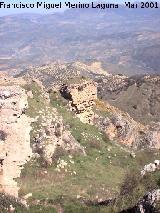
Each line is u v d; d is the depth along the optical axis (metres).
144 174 33.88
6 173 33.19
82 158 54.44
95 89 71.31
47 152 49.75
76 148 55.50
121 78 157.75
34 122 52.66
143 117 124.81
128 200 32.22
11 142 33.62
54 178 46.66
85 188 45.72
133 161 62.19
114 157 60.69
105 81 155.50
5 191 33.22
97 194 43.94
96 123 70.19
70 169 50.28
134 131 76.12
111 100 136.00
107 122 71.19
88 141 60.75
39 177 45.59
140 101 133.62
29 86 60.28
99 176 51.41
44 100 60.72
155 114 127.31
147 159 65.75
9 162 33.28
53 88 69.31
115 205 32.72
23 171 44.88
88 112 68.62
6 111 36.06
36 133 51.16
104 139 65.69
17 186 36.25
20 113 37.31
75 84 67.50
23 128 35.44
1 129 33.91
